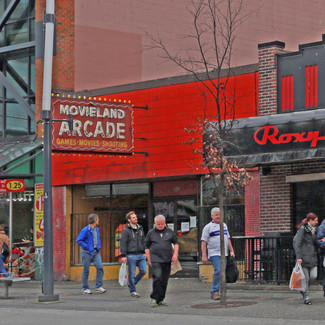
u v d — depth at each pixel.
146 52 38.16
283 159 23.78
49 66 21.92
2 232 27.81
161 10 38.62
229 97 27.06
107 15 36.72
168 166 28.53
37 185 32.53
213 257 20.19
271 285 23.03
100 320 17.23
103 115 28.59
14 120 35.41
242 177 26.27
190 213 28.98
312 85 25.05
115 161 30.17
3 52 35.53
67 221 31.72
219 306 18.95
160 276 19.34
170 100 28.72
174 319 16.97
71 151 27.92
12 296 24.25
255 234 26.20
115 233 31.16
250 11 38.94
